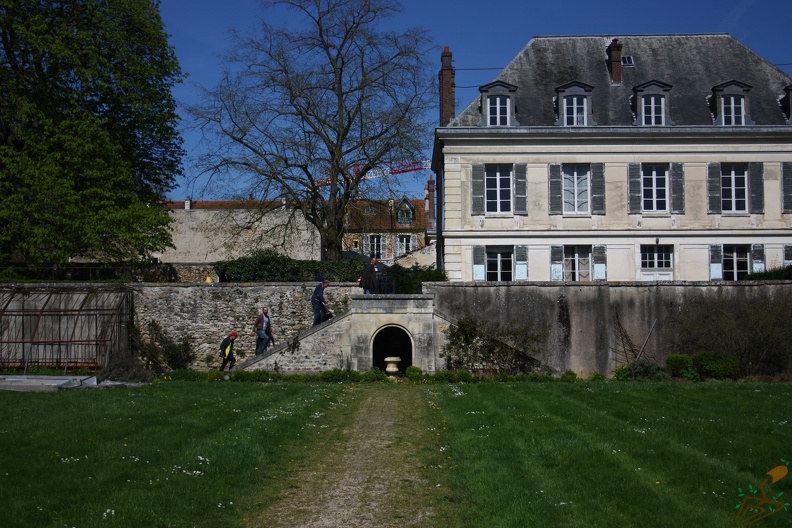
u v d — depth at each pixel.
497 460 10.34
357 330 22.62
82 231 25.59
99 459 9.84
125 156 30.62
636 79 32.72
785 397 15.93
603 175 30.77
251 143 31.16
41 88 27.52
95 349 23.72
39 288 24.64
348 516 8.33
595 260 30.67
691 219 30.78
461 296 24.08
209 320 25.48
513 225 30.69
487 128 30.58
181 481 9.07
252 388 17.95
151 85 31.33
